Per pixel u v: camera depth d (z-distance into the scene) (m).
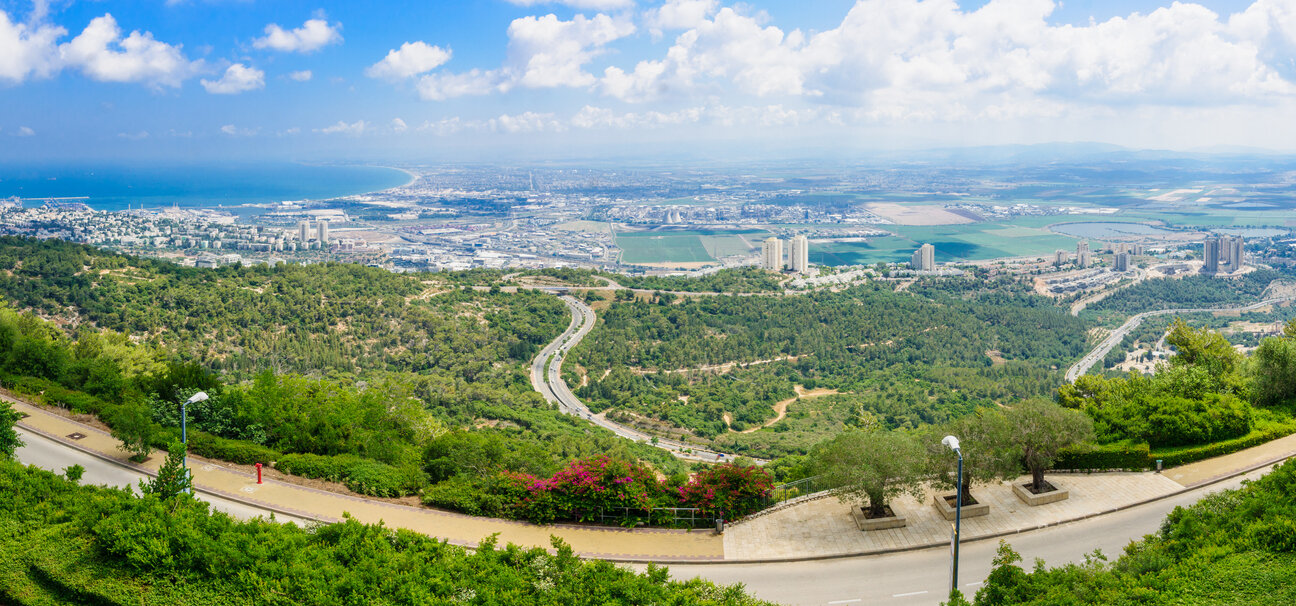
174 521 30.48
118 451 47.88
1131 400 57.72
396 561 29.53
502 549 35.94
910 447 41.81
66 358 62.88
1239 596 27.16
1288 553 29.16
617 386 147.12
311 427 48.78
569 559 31.17
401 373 136.25
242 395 52.66
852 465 40.72
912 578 36.66
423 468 46.66
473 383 138.12
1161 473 46.78
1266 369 58.97
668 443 115.56
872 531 40.91
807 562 38.25
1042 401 45.31
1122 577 29.81
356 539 31.17
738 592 30.45
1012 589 30.08
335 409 51.97
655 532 41.03
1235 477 45.97
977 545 39.50
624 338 182.38
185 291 150.38
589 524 41.53
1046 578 30.72
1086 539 39.75
